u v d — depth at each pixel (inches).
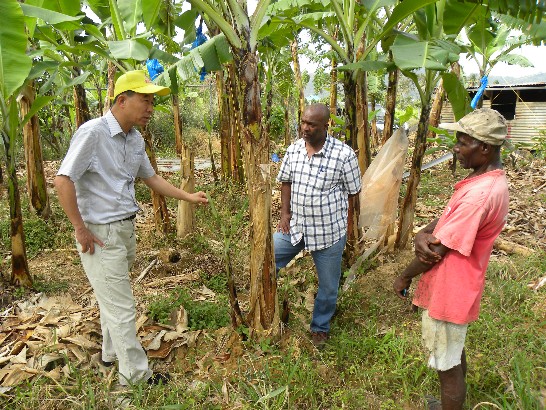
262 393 103.2
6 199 257.4
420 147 174.9
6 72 131.2
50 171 357.1
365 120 167.8
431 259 81.0
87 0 202.2
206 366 117.6
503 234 210.7
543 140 393.4
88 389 101.0
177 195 118.4
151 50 162.6
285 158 126.4
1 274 160.1
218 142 606.9
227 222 210.8
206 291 158.4
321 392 105.5
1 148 158.6
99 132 96.7
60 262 181.9
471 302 79.4
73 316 139.0
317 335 127.2
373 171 165.6
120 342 103.8
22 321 137.9
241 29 102.7
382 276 164.9
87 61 207.8
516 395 95.9
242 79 106.0
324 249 120.0
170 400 102.4
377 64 145.8
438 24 156.4
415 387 106.7
